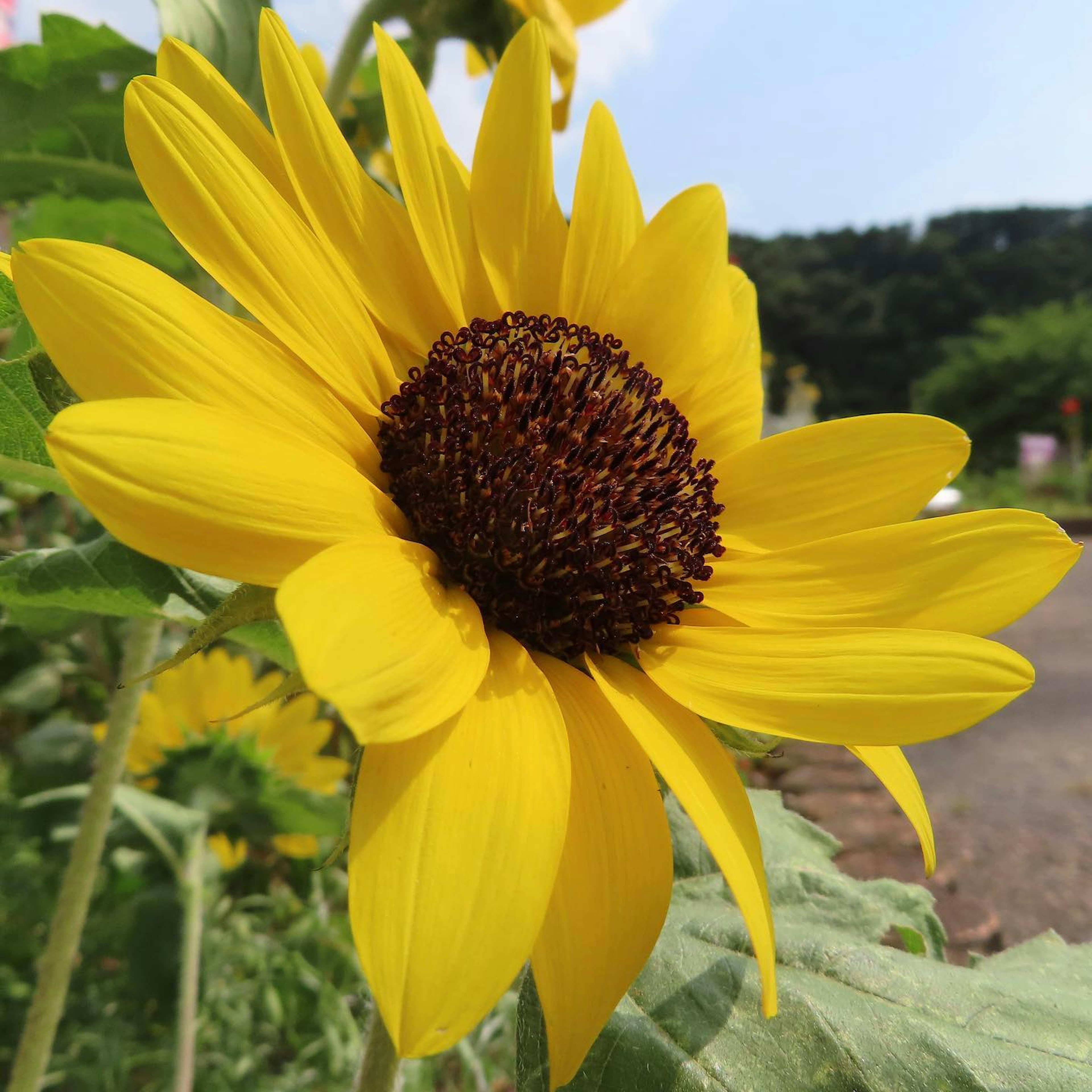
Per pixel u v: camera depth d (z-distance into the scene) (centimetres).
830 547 15
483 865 9
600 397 15
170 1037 28
